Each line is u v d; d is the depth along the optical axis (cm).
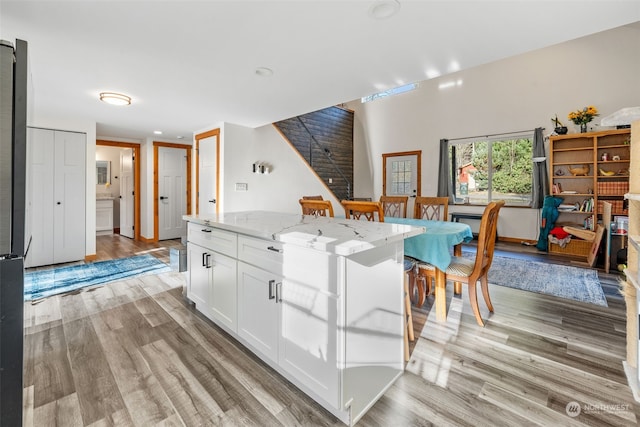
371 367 155
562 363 191
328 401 143
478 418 145
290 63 244
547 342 216
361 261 146
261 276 182
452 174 679
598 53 502
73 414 148
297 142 587
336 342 138
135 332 233
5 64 128
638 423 141
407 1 163
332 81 285
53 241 431
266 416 148
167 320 254
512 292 319
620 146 459
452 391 165
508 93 591
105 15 177
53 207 430
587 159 504
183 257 323
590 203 479
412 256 250
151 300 300
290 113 401
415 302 290
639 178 174
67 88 302
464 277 245
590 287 334
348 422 142
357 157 810
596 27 188
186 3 166
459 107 652
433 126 690
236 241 204
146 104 359
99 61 240
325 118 699
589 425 141
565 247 490
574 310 272
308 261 150
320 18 181
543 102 554
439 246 240
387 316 167
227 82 287
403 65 247
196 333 231
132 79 279
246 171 483
